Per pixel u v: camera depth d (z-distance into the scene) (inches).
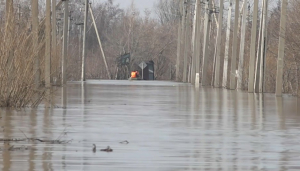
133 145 1296.8
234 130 1593.3
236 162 1103.6
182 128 1627.7
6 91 2143.2
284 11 3282.5
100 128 1599.4
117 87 4500.5
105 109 2228.1
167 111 2182.6
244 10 4308.6
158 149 1244.5
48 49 3021.7
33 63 2180.1
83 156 1147.3
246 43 5393.7
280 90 3339.1
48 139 1368.1
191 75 5767.7
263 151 1232.2
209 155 1176.8
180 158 1139.9
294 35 3612.2
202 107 2407.7
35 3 2856.8
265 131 1576.0
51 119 1812.3
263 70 3777.1
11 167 1033.5
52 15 4128.9
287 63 4065.0
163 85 5142.7
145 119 1865.2
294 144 1334.9
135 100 2822.3
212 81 5334.6
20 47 2140.7
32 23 2851.9
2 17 2277.3
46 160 1101.1
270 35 4881.9
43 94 2255.2
